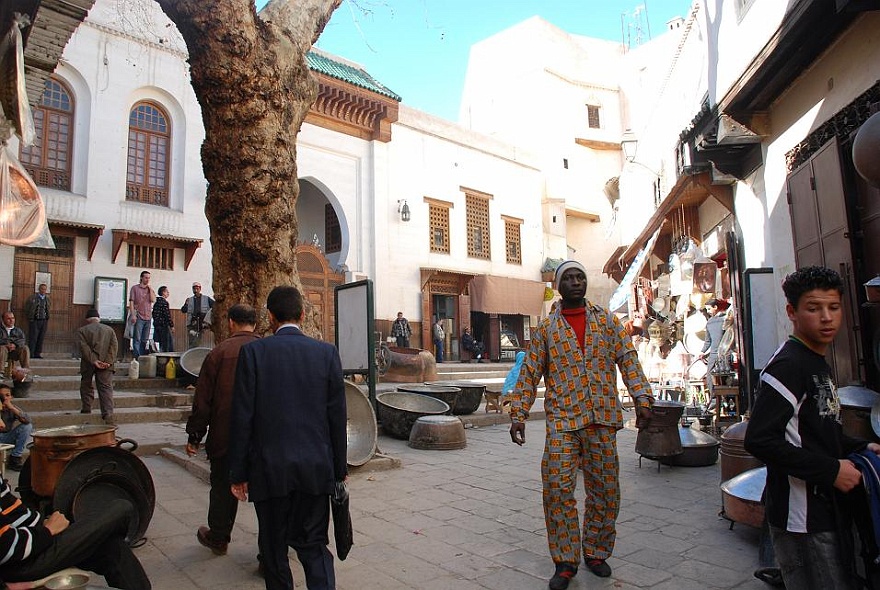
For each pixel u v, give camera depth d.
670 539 4.25
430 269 21.95
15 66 5.94
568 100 30.38
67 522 2.68
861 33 5.94
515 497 5.48
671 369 11.28
